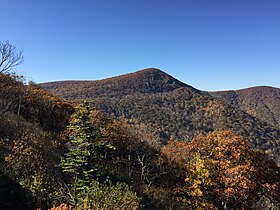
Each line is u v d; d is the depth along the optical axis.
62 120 18.77
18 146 10.76
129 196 8.79
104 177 11.30
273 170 14.71
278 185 13.70
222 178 13.59
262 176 13.82
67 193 9.09
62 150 13.90
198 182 13.73
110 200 7.84
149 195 12.63
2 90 17.00
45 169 10.32
